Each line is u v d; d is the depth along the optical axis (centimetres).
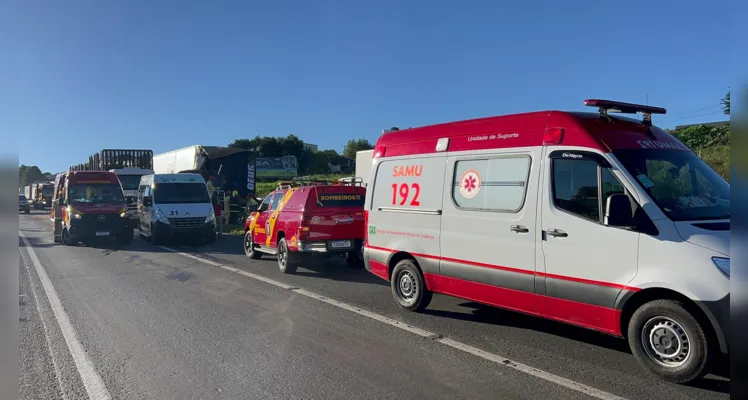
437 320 711
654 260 474
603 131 553
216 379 504
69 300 845
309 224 1043
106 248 1608
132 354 579
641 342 490
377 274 812
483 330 661
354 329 669
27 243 1778
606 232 510
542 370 516
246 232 1350
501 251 611
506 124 629
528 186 589
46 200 4975
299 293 892
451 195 682
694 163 571
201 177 1850
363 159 2564
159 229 1648
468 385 481
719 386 465
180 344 612
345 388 479
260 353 577
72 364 548
